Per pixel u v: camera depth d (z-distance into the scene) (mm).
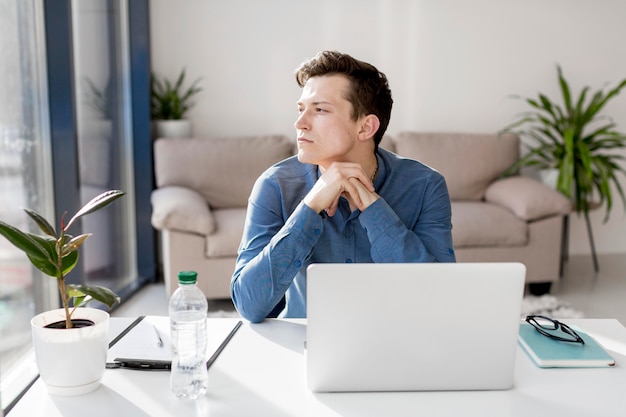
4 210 2328
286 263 1440
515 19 4520
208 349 1344
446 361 1153
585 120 4266
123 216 3844
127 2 3900
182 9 4309
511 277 1123
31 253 1102
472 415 1092
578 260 4625
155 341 1356
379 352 1145
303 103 1515
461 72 4543
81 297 1212
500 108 4605
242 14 4359
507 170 4285
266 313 1490
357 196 1490
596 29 4574
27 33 2527
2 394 2035
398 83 4531
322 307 1124
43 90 2691
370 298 1120
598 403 1137
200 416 1088
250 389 1181
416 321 1133
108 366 1258
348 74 1482
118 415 1085
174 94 4234
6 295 2252
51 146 2758
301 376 1234
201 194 4008
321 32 4430
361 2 4422
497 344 1150
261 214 1601
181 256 3453
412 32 4477
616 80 4641
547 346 1335
